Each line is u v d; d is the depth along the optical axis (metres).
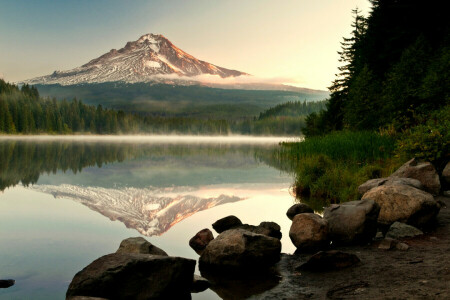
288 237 9.10
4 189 17.55
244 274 6.55
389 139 23.16
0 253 7.86
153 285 5.36
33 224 10.67
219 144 93.81
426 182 12.02
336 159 20.91
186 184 19.45
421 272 5.43
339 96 55.19
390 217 8.43
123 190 17.33
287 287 5.70
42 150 52.31
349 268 6.10
